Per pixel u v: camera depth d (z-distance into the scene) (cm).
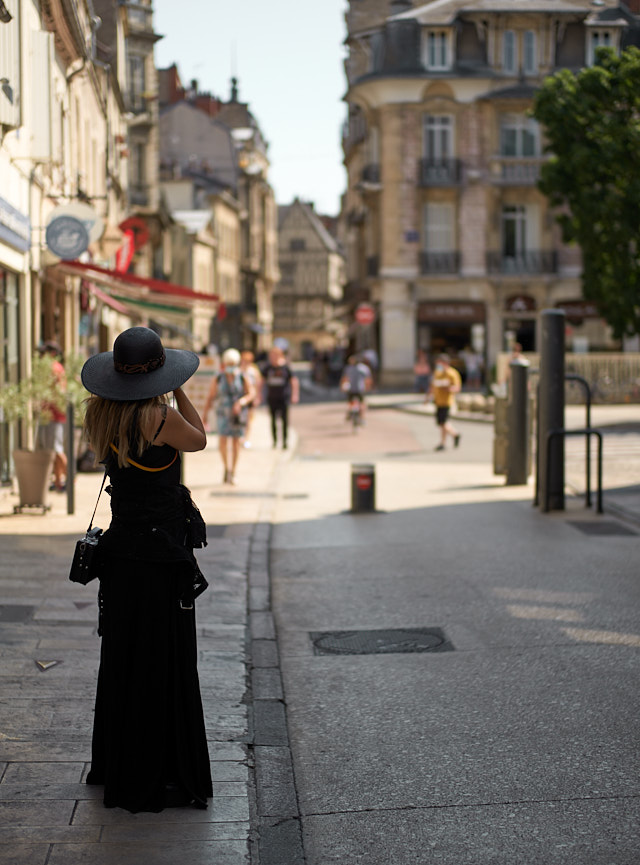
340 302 5809
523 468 1532
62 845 396
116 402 420
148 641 424
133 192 4797
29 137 1515
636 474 1633
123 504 425
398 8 4891
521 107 4622
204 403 2177
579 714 557
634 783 465
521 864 393
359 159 5488
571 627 731
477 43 4631
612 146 2930
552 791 459
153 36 4822
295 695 608
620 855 398
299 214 11575
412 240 4625
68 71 2034
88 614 741
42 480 1191
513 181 4619
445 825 429
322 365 6297
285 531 1173
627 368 3319
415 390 4362
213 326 6975
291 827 430
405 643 708
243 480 1608
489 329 4681
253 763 497
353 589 876
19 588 819
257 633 725
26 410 1260
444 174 4616
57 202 1844
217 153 7725
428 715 566
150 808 426
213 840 403
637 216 2955
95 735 445
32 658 632
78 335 2345
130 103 4712
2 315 1447
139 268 4812
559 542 1054
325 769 495
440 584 881
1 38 1284
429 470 1791
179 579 427
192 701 436
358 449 2228
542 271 4662
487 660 661
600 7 4656
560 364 1252
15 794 440
